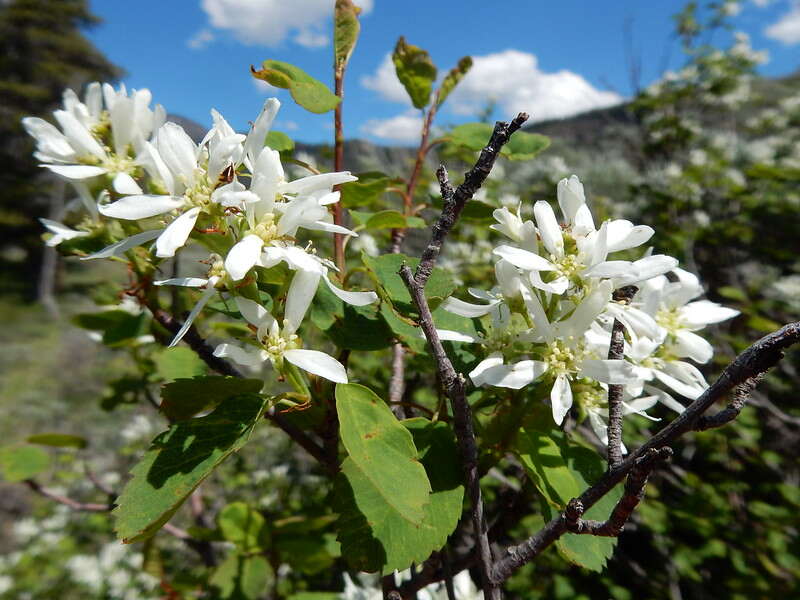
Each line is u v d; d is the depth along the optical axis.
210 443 0.09
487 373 0.11
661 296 0.14
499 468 0.27
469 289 0.12
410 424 0.11
